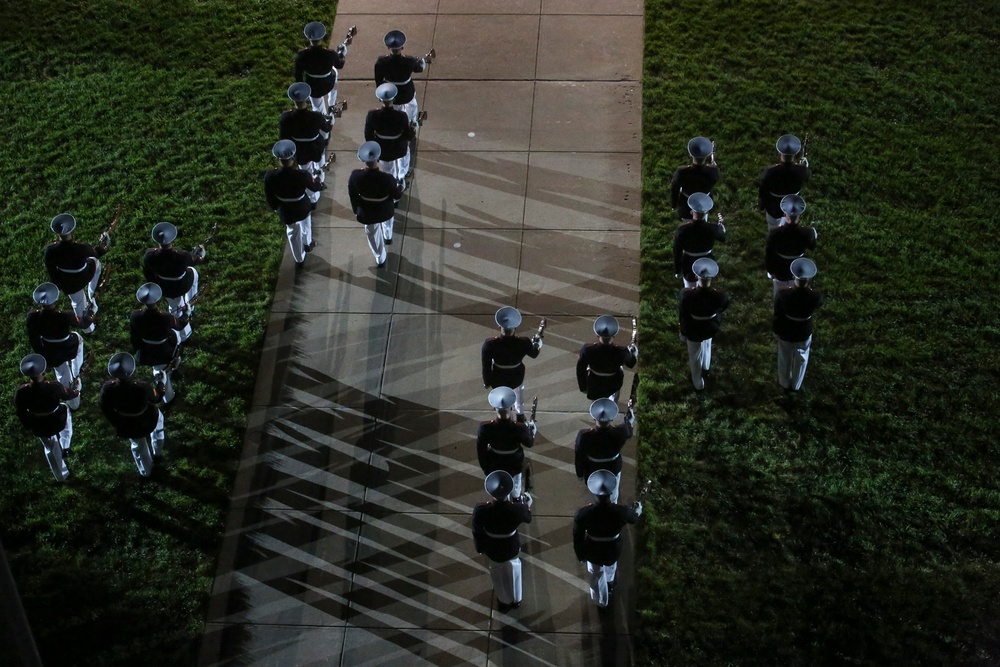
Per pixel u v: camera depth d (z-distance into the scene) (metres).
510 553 11.27
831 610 11.87
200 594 12.25
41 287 12.90
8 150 17.12
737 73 17.84
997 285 14.73
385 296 15.11
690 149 14.09
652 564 12.32
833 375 13.87
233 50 18.62
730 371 13.99
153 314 12.96
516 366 12.59
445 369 14.25
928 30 18.31
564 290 15.08
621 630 11.88
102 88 18.06
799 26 18.52
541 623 11.97
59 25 19.11
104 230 15.91
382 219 14.55
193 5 19.44
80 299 14.34
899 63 17.83
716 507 12.71
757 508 12.68
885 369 13.90
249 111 17.58
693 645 11.70
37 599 12.19
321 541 12.66
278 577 12.38
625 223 15.91
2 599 8.97
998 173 16.14
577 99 17.77
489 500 12.17
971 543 12.34
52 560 12.52
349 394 14.02
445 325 14.74
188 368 14.26
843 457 13.09
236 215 16.11
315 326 14.78
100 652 11.82
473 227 15.97
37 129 17.44
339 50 16.61
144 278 15.28
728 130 16.94
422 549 12.58
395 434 13.59
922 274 14.91
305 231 15.37
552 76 18.17
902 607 11.87
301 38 18.83
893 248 15.23
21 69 18.45
